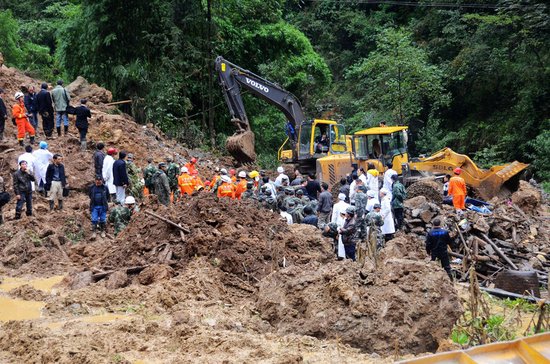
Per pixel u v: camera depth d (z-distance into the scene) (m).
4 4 62.56
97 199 19.16
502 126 48.97
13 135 26.86
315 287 11.37
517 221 21.88
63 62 41.81
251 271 14.36
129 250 15.33
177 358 9.84
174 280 13.52
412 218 21.91
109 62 39.78
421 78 46.62
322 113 57.81
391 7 68.50
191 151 34.00
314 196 24.34
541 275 18.86
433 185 24.56
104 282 14.45
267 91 32.62
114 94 39.72
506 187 27.72
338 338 10.62
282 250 15.07
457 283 16.67
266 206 20.97
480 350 5.98
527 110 47.22
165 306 12.75
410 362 5.66
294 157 31.50
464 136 50.69
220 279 14.01
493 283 18.00
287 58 46.72
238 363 9.50
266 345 10.39
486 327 11.05
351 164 27.09
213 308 12.38
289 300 11.46
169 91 38.50
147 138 30.09
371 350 10.49
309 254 15.62
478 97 51.84
